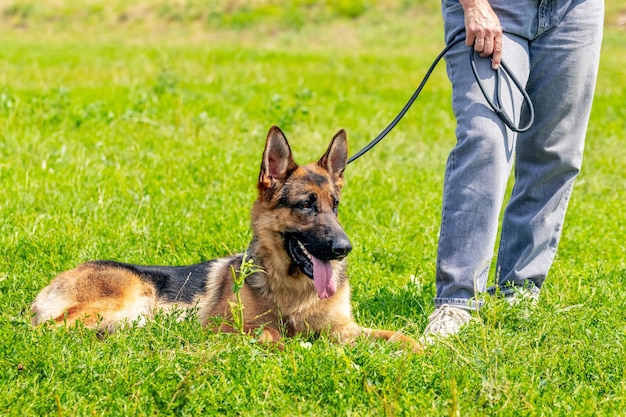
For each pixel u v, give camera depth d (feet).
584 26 15.81
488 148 15.42
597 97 52.95
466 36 15.52
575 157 16.55
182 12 118.32
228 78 56.44
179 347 14.21
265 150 16.62
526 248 17.04
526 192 16.97
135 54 74.95
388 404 11.62
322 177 16.94
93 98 44.83
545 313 15.49
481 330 13.97
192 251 21.31
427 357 13.64
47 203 24.68
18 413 11.41
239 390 12.29
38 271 18.98
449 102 50.37
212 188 27.04
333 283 15.90
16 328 14.37
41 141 32.45
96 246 20.99
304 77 59.72
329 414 11.67
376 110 46.03
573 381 12.96
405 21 107.24
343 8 112.88
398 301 17.90
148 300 17.24
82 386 12.39
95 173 28.14
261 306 16.28
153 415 11.65
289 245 16.21
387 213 25.49
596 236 24.21
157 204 24.95
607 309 16.58
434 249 22.63
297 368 12.91
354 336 16.15
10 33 113.80
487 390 11.93
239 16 112.88
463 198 15.69
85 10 123.44
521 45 15.75
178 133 35.81
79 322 15.07
